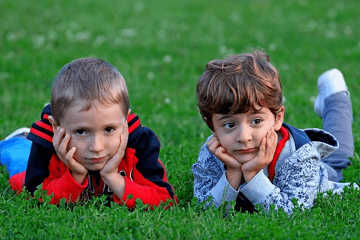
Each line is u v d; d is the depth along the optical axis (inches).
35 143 194.1
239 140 175.9
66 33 682.8
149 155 198.8
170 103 386.0
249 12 860.6
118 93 177.8
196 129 313.9
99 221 172.1
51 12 820.0
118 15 826.2
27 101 383.2
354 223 171.6
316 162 189.2
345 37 674.8
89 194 199.5
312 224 168.4
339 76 265.4
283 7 895.7
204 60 559.5
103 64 183.2
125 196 187.3
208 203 189.6
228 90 171.3
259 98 171.8
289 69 513.7
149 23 774.5
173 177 223.1
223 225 167.3
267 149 177.5
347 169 231.1
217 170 199.0
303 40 661.9
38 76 466.0
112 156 185.8
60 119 178.4
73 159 179.9
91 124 173.6
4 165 249.1
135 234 164.6
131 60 555.2
